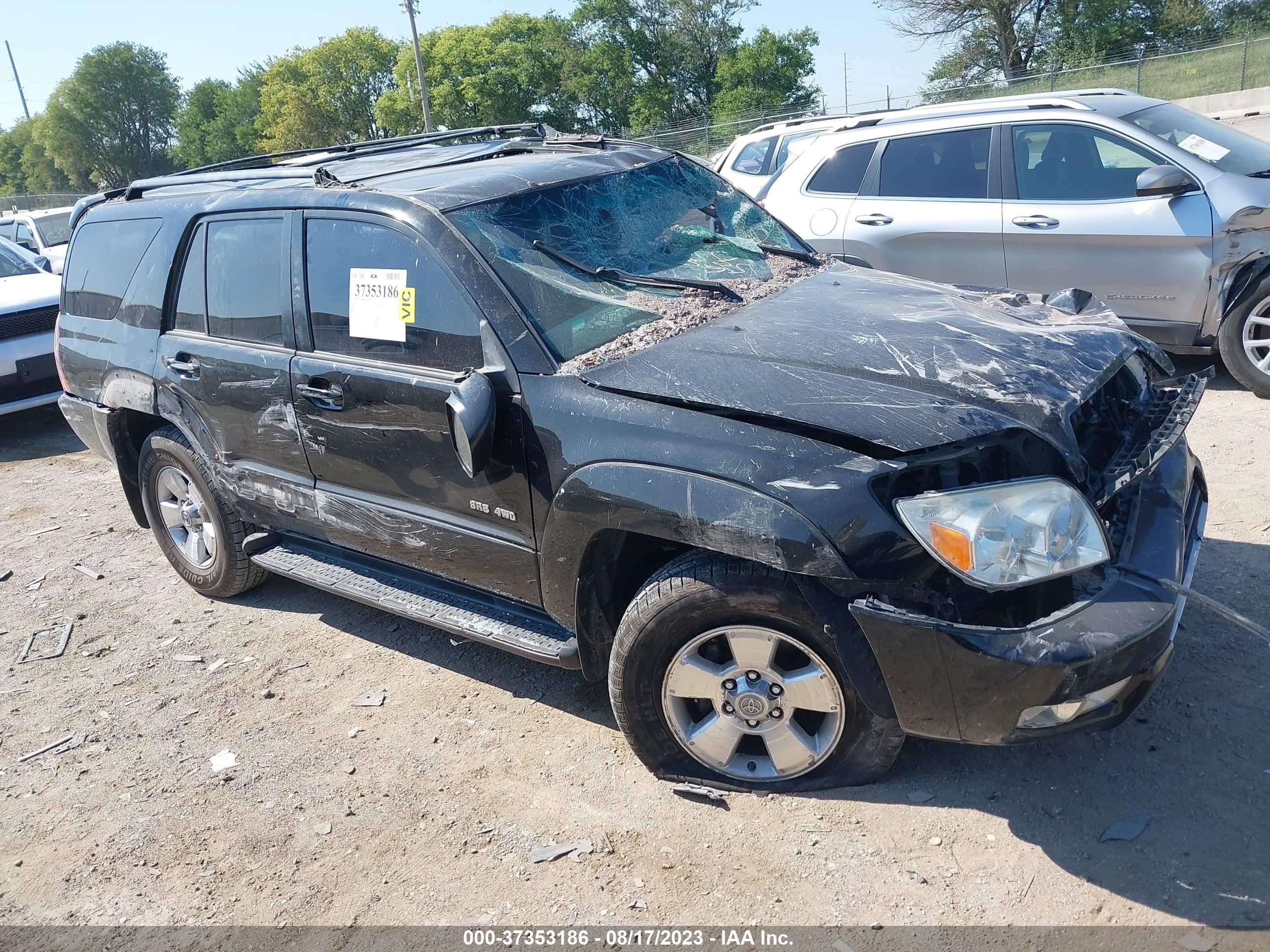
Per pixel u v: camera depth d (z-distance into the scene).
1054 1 42.94
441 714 3.80
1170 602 2.61
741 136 8.95
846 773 3.02
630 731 3.16
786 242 4.33
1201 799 2.86
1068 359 2.99
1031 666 2.47
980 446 2.63
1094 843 2.76
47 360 8.23
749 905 2.71
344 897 2.93
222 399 4.18
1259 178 5.73
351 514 3.85
